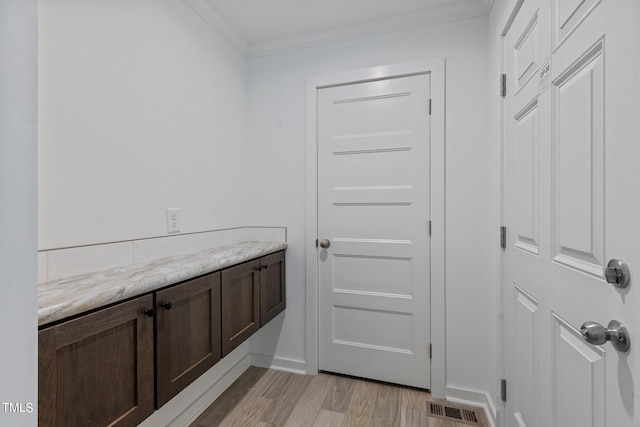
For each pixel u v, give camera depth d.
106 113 1.30
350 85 2.10
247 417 1.74
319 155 2.18
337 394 1.94
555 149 0.98
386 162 2.04
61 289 0.96
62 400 0.82
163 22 1.59
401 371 2.02
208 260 1.48
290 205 2.24
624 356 0.66
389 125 2.03
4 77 0.35
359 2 1.83
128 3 1.40
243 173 2.28
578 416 0.85
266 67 2.29
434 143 1.92
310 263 2.18
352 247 2.11
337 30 2.08
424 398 1.90
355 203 2.10
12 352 0.37
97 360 0.91
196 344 1.32
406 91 1.99
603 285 0.74
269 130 2.28
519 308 1.32
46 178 1.09
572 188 0.88
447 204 1.90
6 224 0.36
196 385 1.77
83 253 1.20
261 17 1.97
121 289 0.97
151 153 1.52
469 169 1.86
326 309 2.17
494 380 1.68
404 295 2.01
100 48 1.28
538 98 1.11
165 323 1.15
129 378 1.01
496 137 1.63
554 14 0.98
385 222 2.04
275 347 2.27
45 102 1.09
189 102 1.77
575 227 0.87
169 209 1.62
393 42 2.00
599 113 0.75
